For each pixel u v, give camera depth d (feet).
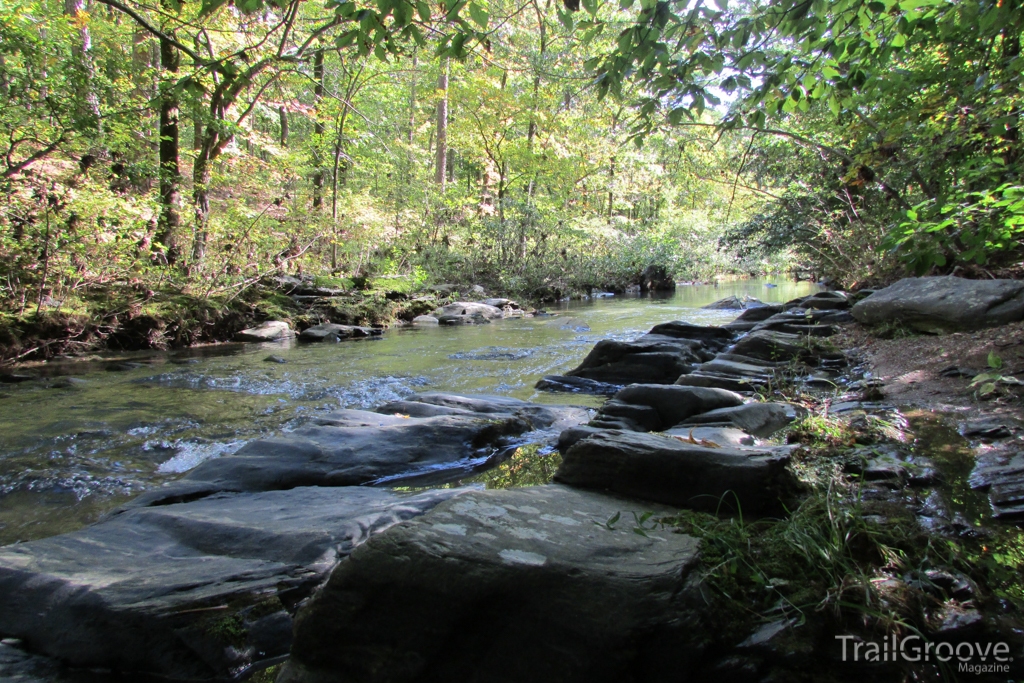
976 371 15.33
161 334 30.58
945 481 9.02
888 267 30.96
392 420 14.44
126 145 32.04
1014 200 10.92
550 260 64.49
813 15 11.96
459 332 36.68
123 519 9.09
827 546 6.27
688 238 82.74
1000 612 5.87
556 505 7.12
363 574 5.60
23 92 26.89
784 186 43.16
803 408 14.47
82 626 6.72
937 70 19.80
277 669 6.51
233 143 46.83
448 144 71.97
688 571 5.70
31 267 27.25
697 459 7.80
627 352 21.80
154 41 38.99
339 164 53.98
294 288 42.16
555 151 67.26
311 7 39.04
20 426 16.14
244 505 9.69
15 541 9.75
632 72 13.76
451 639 5.48
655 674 5.19
